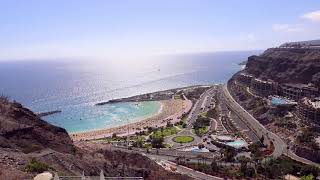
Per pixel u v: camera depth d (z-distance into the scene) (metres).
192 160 172.25
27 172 75.44
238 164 164.12
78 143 150.25
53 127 130.50
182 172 149.38
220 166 159.62
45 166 81.81
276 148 187.12
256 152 179.25
